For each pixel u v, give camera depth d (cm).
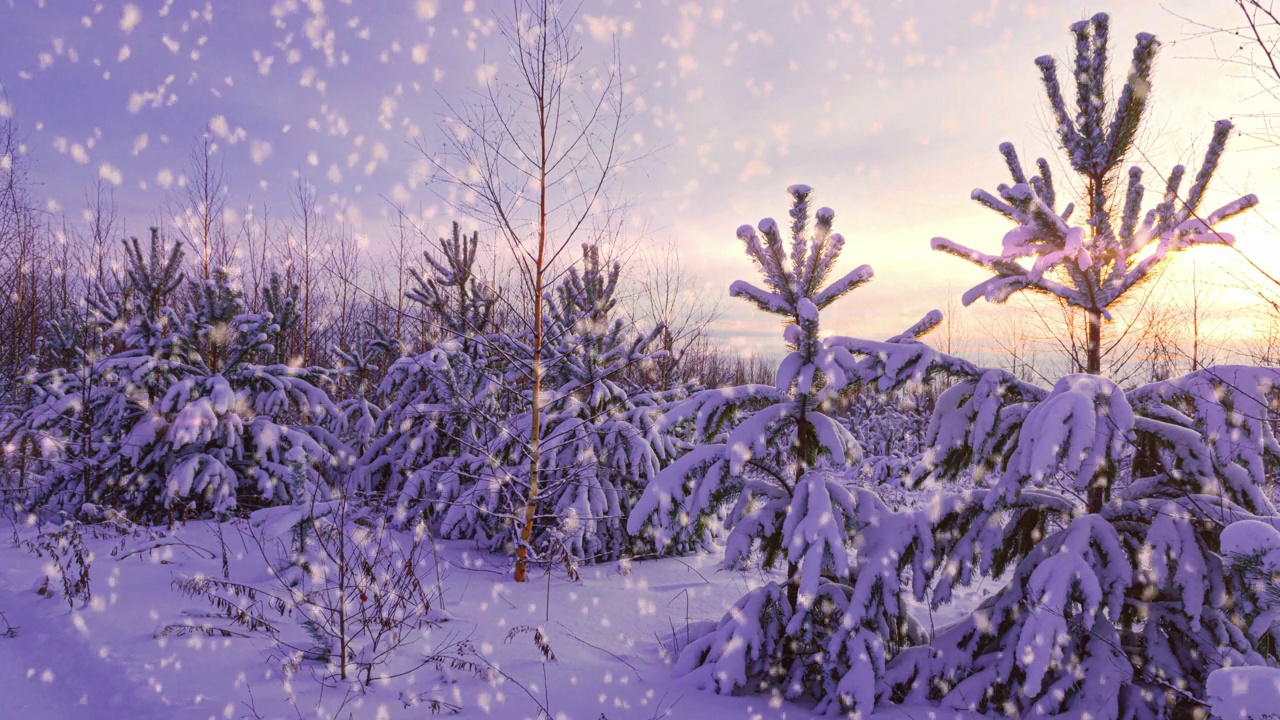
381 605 497
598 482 818
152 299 1027
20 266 1516
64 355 1195
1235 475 389
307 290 1739
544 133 734
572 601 643
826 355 448
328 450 1048
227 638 485
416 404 960
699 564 823
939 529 455
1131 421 376
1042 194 482
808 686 465
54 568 612
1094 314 456
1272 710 217
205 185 1542
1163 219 430
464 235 929
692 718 408
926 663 439
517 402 1002
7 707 399
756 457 468
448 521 839
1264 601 350
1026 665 380
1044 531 466
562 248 758
